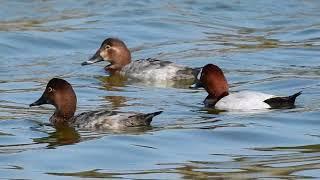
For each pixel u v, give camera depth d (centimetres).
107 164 1355
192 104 1762
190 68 2077
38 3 2941
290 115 1639
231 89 1934
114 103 1792
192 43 2492
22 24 2666
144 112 1689
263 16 2827
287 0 2992
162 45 2480
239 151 1427
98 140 1482
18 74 2125
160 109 1717
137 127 1554
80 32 2591
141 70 2100
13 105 1773
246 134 1522
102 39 2542
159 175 1295
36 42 2467
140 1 3012
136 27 2681
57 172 1313
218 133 1527
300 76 2038
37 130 1561
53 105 1673
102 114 1568
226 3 2972
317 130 1551
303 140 1490
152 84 2027
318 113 1648
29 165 1350
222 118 1630
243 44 2458
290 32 2603
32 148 1447
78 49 2442
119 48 2180
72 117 1602
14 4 2912
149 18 2786
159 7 2942
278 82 1981
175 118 1638
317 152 1416
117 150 1428
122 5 2955
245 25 2722
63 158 1387
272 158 1387
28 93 1895
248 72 2109
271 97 1694
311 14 2833
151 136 1505
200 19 2797
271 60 2244
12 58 2312
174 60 2277
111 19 2767
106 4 2959
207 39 2541
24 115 1678
